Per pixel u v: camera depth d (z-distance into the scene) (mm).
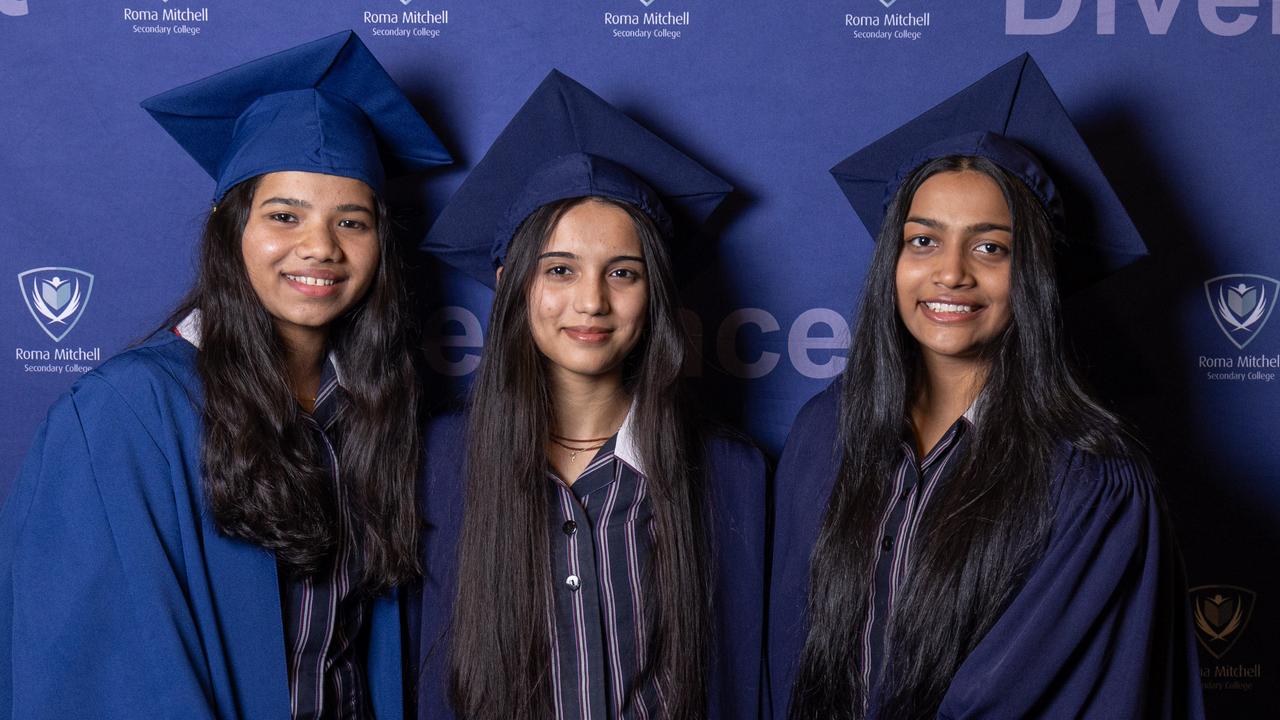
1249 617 1615
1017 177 1182
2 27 1576
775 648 1353
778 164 1599
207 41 1573
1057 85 1575
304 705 1213
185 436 1159
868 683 1221
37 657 1074
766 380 1632
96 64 1577
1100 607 1061
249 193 1226
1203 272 1585
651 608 1238
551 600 1226
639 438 1268
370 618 1332
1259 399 1599
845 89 1587
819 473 1338
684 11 1580
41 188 1596
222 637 1149
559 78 1347
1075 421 1148
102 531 1098
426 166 1490
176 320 1256
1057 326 1170
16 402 1620
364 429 1290
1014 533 1127
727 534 1339
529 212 1242
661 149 1359
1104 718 1063
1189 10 1560
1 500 1616
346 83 1316
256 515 1138
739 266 1614
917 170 1232
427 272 1610
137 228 1596
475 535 1266
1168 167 1574
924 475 1230
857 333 1281
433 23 1582
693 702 1241
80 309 1609
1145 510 1114
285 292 1209
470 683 1244
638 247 1225
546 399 1282
